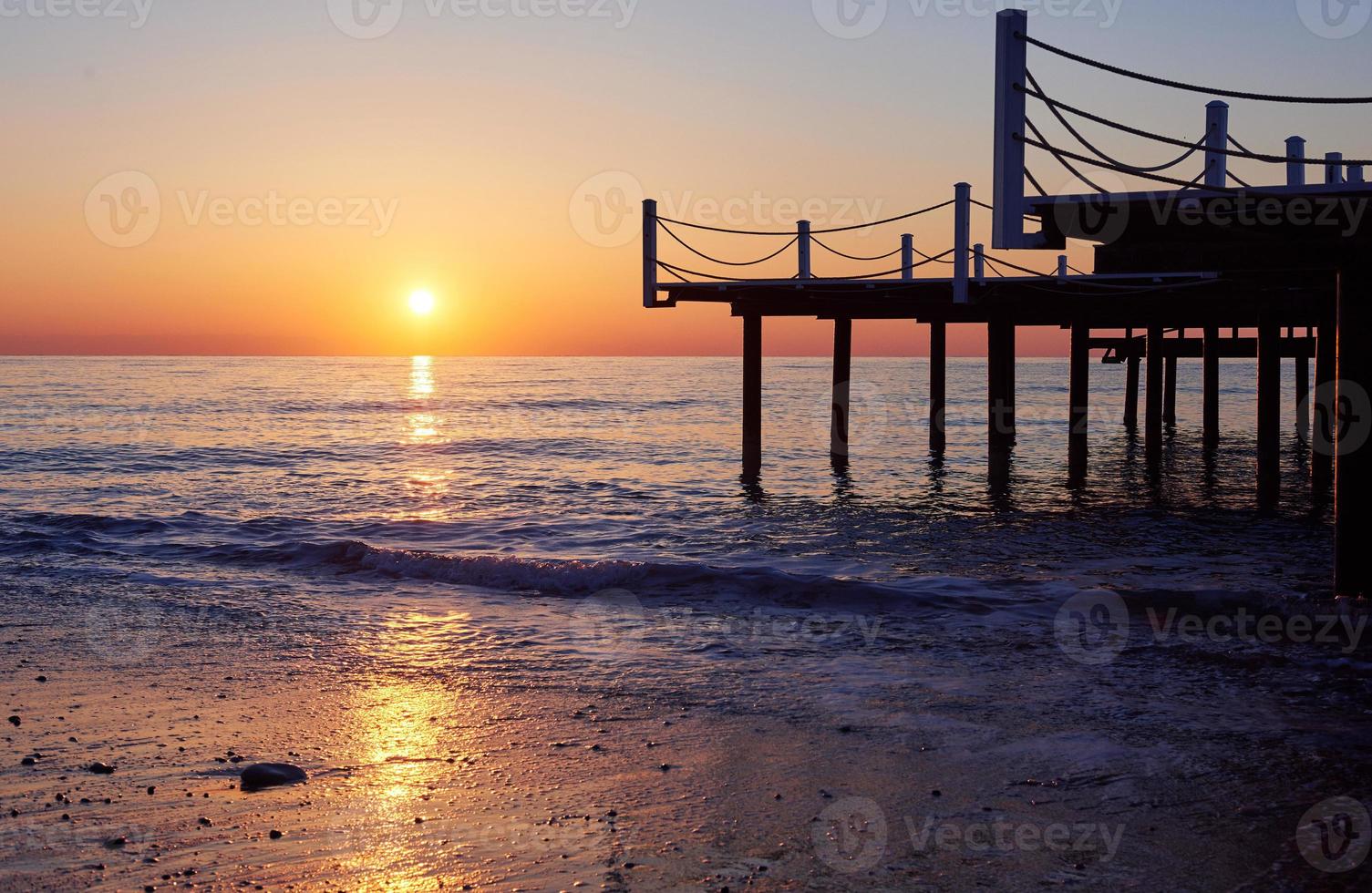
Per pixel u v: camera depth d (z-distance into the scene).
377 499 21.36
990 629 10.06
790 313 20.50
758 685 8.23
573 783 6.16
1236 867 4.99
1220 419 43.12
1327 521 17.75
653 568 12.26
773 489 22.38
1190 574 13.03
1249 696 7.82
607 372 132.38
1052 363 166.88
